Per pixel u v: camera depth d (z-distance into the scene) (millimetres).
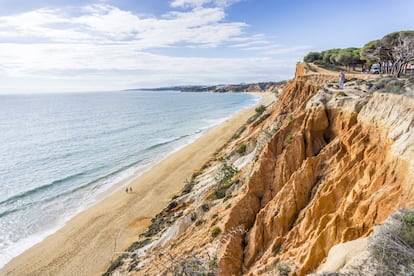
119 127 118250
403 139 16047
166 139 93750
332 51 80062
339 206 18547
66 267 31812
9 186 55250
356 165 19719
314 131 26984
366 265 9148
